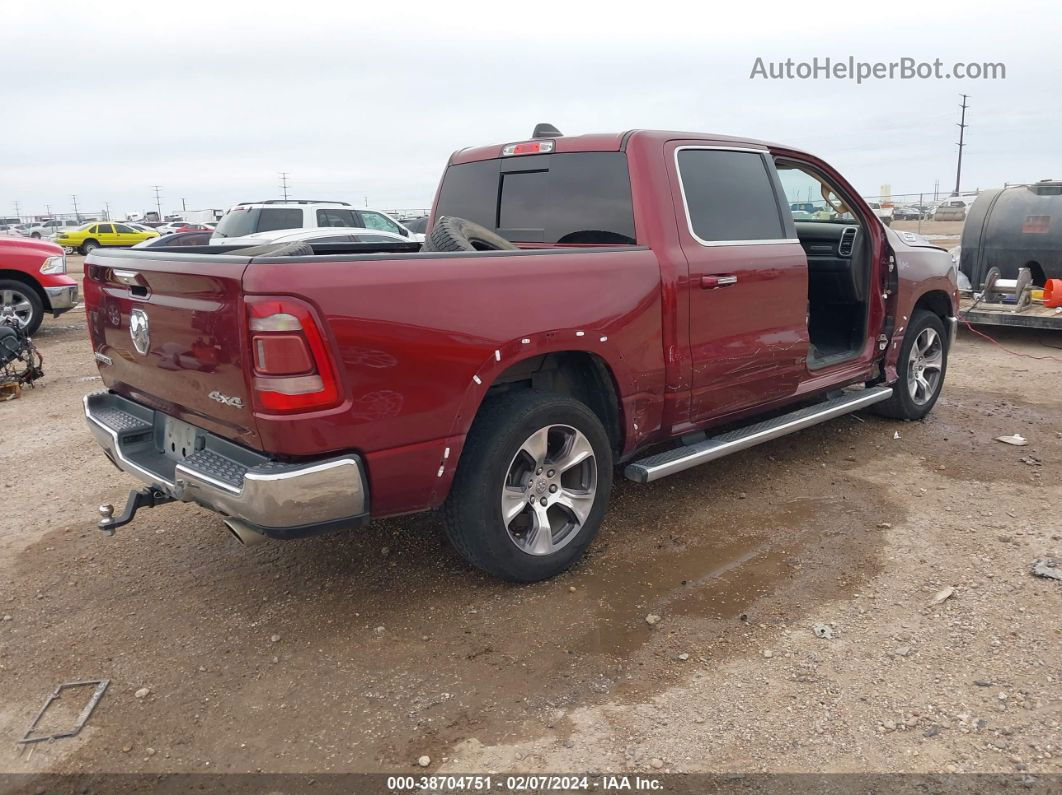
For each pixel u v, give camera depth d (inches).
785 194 184.5
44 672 124.6
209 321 115.7
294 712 113.1
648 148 158.1
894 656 121.2
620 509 179.0
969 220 387.5
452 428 125.3
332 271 112.1
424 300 119.8
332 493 114.4
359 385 114.3
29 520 182.9
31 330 421.4
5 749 108.0
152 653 128.8
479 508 132.0
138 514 184.1
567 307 136.7
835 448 217.2
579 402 142.2
